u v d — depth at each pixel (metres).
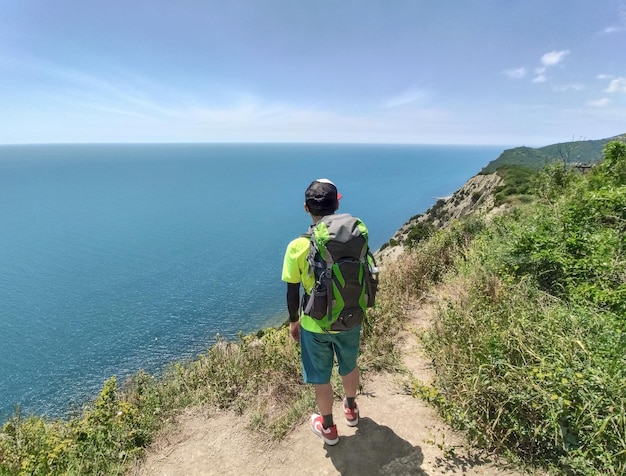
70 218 148.38
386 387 3.60
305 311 2.53
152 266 79.31
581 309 3.62
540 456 2.51
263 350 4.35
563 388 2.54
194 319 49.06
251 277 69.31
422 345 4.07
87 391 32.56
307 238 2.53
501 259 5.39
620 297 3.86
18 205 187.00
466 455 2.68
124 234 116.62
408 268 6.44
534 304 3.96
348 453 2.84
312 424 3.06
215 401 3.66
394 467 2.67
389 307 5.15
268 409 3.47
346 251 2.39
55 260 86.38
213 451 3.04
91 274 74.00
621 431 2.26
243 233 117.12
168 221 141.00
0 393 32.97
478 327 3.53
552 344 3.01
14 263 84.12
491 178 56.91
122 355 39.59
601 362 2.69
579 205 6.71
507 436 2.64
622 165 9.98
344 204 186.12
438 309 4.20
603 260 4.65
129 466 2.96
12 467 3.21
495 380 2.85
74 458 3.03
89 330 46.66
